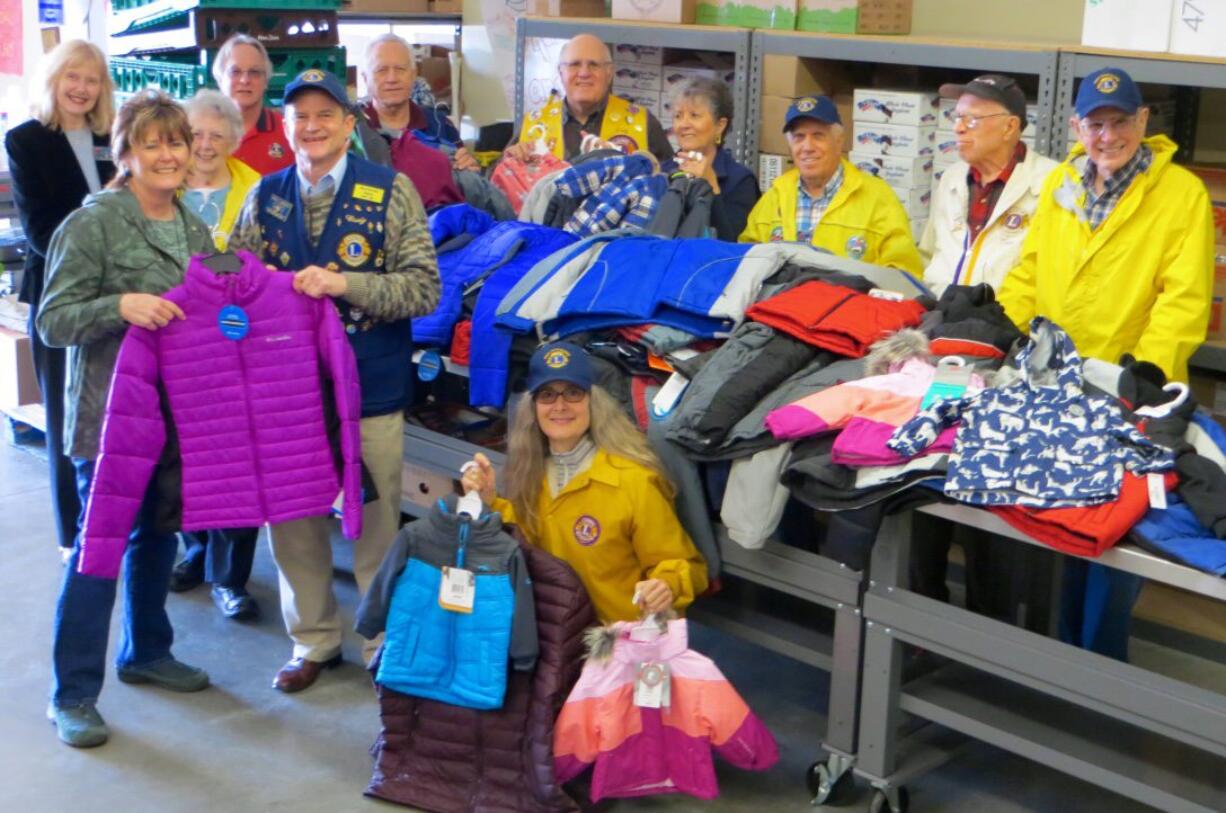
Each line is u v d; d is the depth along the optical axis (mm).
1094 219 3447
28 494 5188
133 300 3176
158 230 3328
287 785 3303
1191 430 2859
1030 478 2768
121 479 3258
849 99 4883
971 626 2939
